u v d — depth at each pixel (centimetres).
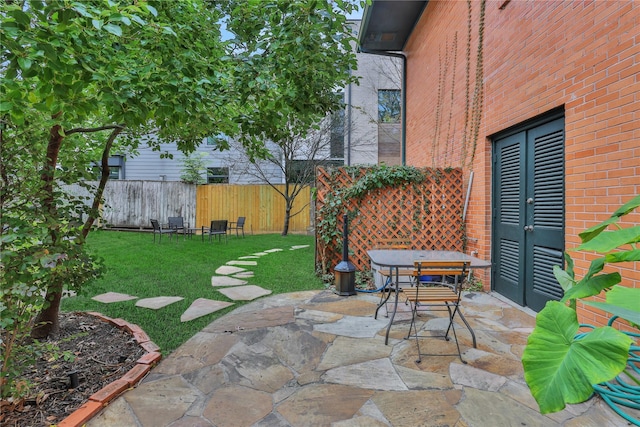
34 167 227
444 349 265
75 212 261
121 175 1288
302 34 249
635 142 231
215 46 284
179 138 381
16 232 181
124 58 217
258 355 256
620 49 241
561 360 121
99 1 169
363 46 780
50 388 211
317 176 507
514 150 388
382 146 1146
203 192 1143
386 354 258
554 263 322
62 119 218
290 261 632
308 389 211
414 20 693
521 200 375
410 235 500
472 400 197
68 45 167
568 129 292
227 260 639
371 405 193
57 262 208
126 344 275
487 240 435
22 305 185
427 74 643
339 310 359
